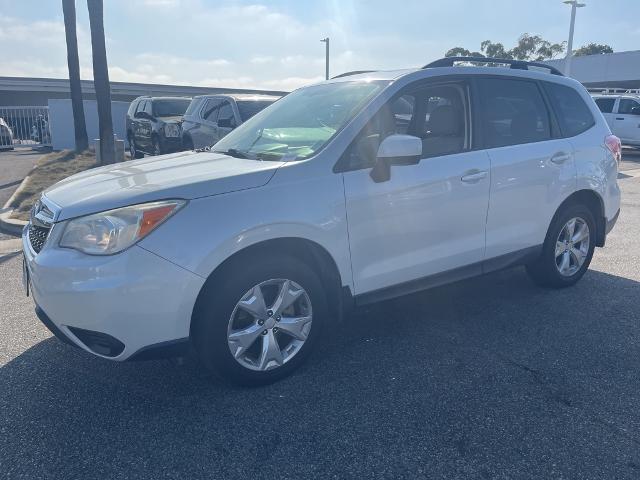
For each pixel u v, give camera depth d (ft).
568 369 12.17
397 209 12.58
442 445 9.54
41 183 37.52
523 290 17.19
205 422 10.28
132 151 55.62
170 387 11.53
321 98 14.37
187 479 8.78
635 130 61.93
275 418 10.40
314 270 12.28
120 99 135.33
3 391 11.37
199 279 10.22
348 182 11.87
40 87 120.67
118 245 9.85
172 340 10.32
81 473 8.91
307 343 11.93
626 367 12.28
